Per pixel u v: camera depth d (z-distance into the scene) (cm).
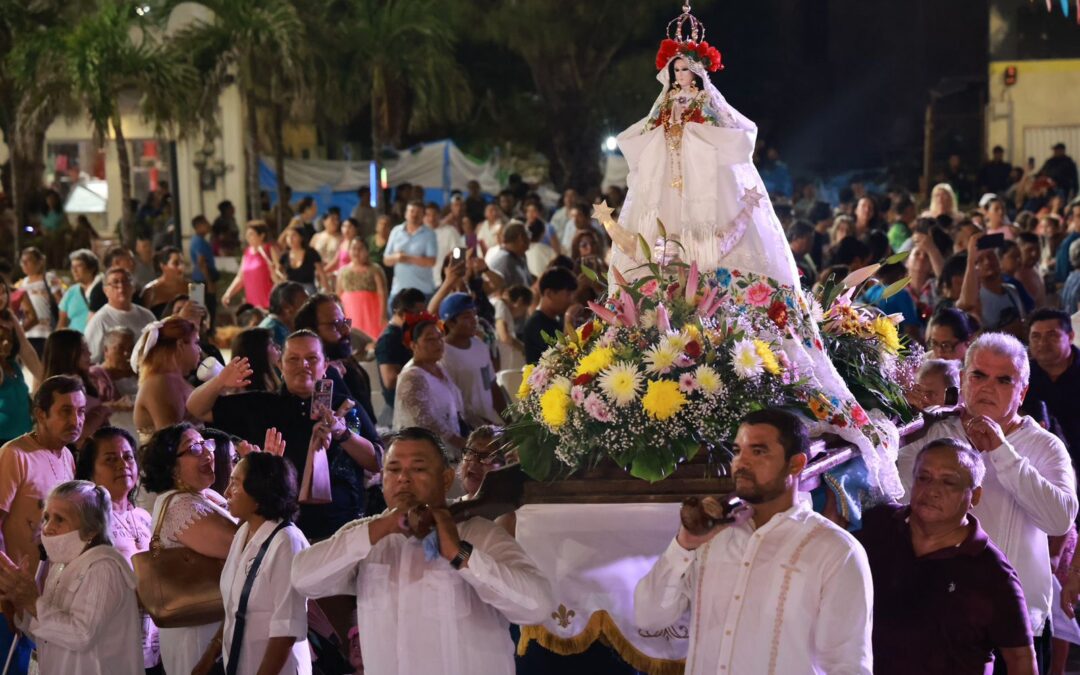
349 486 694
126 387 951
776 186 3136
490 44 3259
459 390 880
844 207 2605
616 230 553
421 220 1683
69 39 2247
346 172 3117
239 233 2880
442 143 3055
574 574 507
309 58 2519
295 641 517
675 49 554
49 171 2934
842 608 408
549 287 935
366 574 470
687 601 439
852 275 597
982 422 547
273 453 575
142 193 2952
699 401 487
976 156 3541
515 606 452
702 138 536
